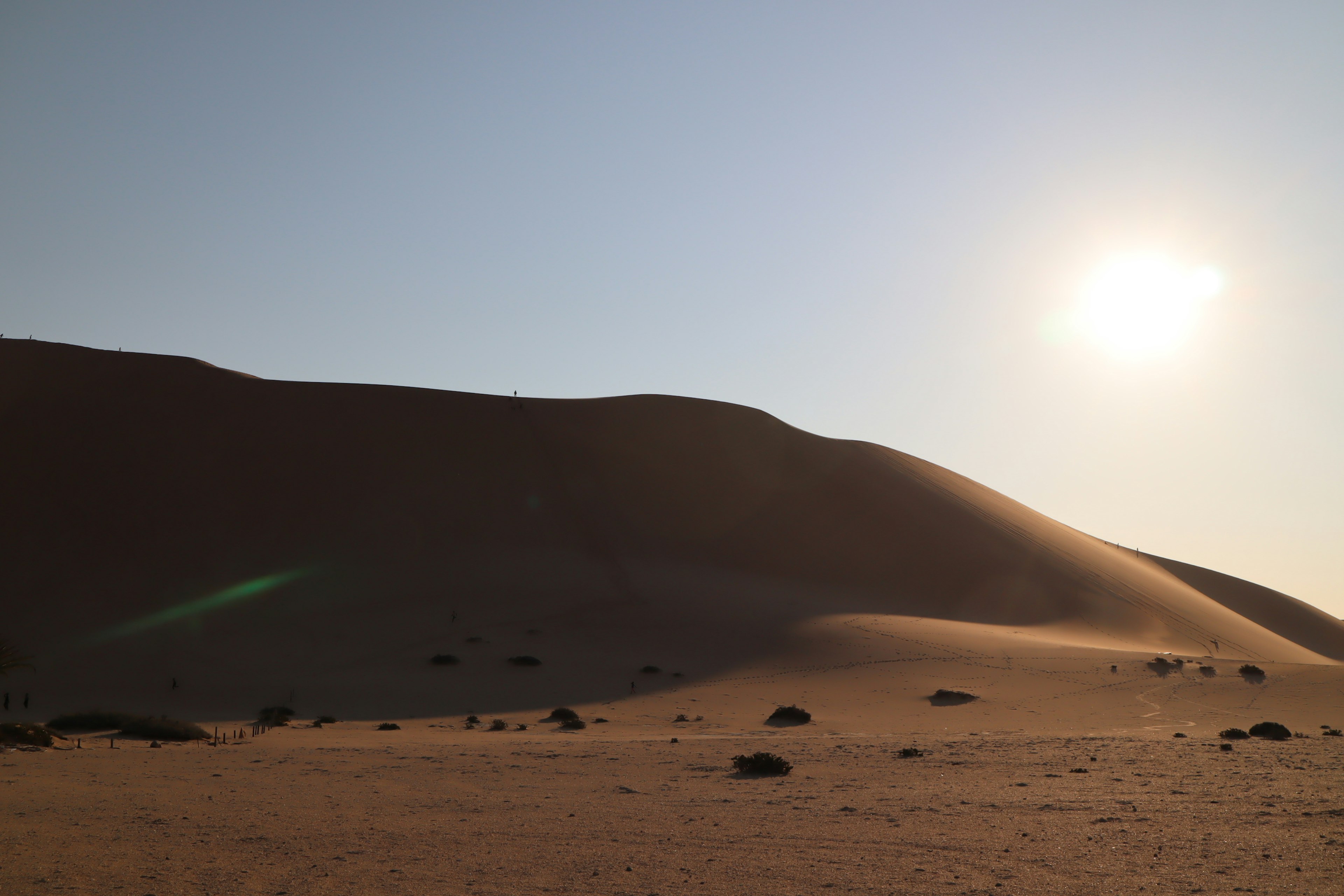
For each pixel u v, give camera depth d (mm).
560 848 10141
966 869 8836
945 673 52969
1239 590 126625
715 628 63125
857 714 42500
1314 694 47281
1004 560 90438
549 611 65062
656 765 20656
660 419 106688
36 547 67562
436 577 70938
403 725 38312
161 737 29547
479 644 56875
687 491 95438
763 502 95875
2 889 8258
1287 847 9625
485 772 19156
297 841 10648
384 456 87750
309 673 51219
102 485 75312
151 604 62750
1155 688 49344
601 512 89250
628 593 70875
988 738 28641
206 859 9594
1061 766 18594
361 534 76750
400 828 11586
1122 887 8016
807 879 8500
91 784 16359
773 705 44938
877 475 105188
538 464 93688
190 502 75938
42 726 28906
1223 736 28219
